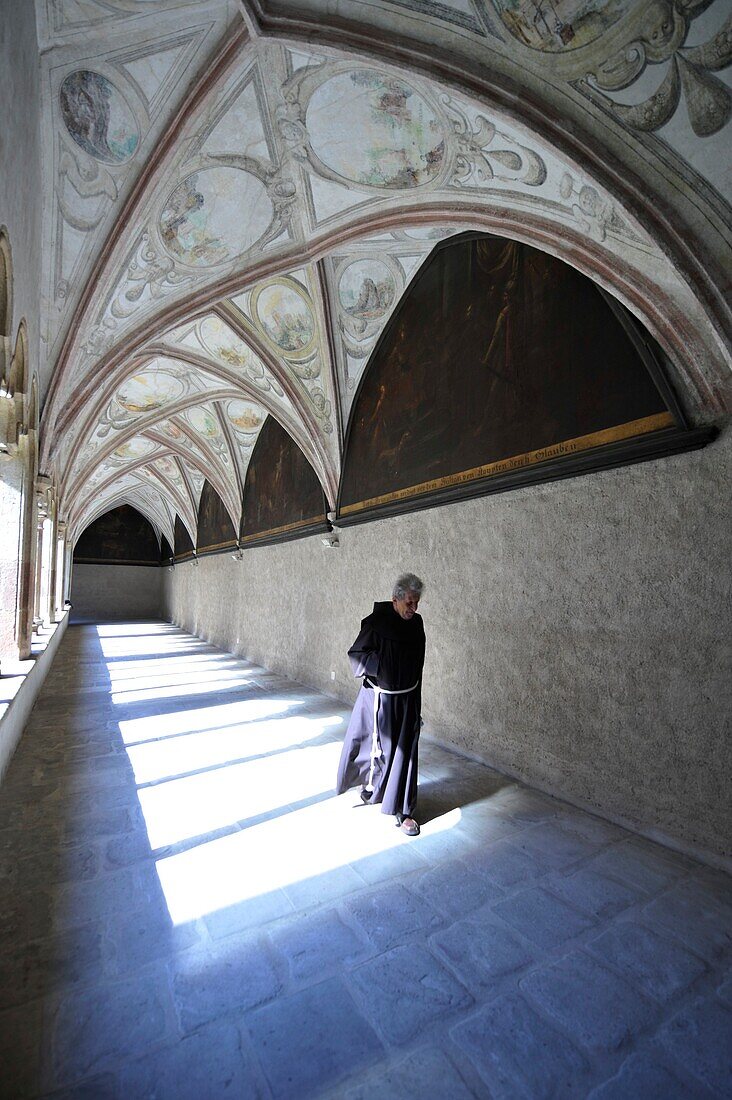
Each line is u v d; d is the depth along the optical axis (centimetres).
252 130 426
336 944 252
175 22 332
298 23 333
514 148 353
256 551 1192
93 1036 197
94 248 489
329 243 540
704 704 335
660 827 356
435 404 593
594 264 369
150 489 2036
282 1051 192
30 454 557
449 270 579
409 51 324
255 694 837
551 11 281
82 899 285
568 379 427
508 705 482
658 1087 180
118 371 675
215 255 541
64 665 1084
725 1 248
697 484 341
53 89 352
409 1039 199
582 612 415
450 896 293
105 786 443
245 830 367
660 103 288
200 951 246
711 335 327
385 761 380
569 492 428
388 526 681
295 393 794
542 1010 213
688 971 237
